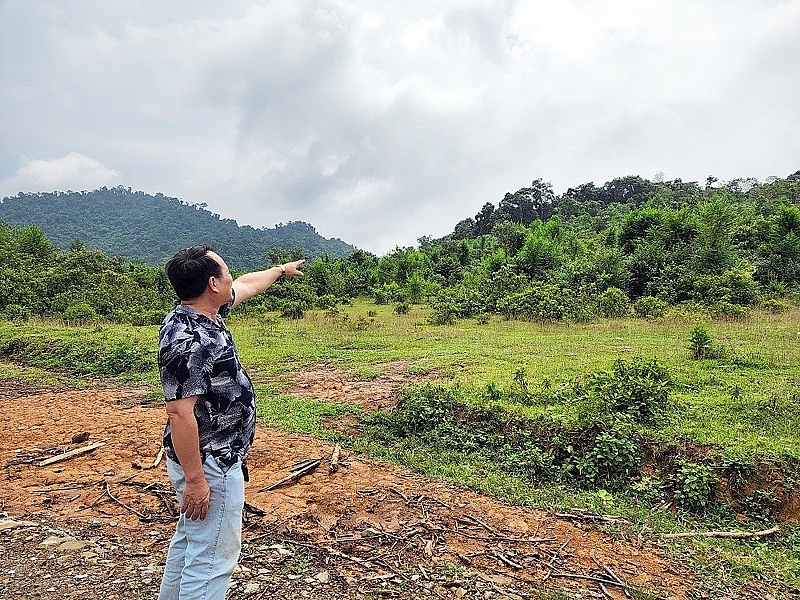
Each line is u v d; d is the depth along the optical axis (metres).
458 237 66.25
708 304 19.09
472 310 21.27
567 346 12.66
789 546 4.97
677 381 8.62
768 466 5.82
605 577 3.81
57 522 4.25
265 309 24.83
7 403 8.69
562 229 40.03
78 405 8.48
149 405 8.46
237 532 2.50
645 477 5.95
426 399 7.81
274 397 8.85
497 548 4.13
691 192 60.09
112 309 21.69
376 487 5.16
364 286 36.25
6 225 38.91
